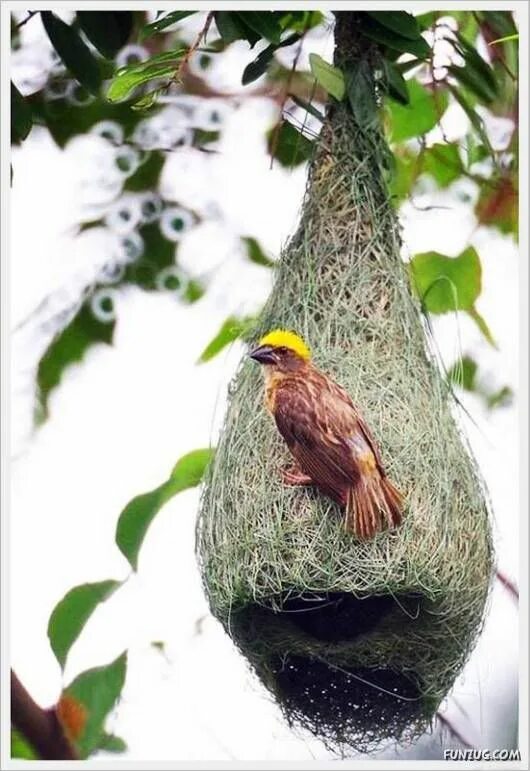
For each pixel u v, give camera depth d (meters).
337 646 10.87
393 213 11.23
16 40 12.78
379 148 11.24
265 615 10.89
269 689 11.12
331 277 10.94
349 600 10.77
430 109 12.88
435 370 11.00
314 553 10.21
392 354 10.78
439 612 10.65
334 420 10.13
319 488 10.17
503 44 12.45
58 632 11.08
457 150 13.34
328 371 10.59
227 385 11.23
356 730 11.08
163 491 11.39
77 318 13.25
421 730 11.02
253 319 12.22
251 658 11.05
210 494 10.87
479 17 12.39
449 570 10.48
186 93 13.38
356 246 11.01
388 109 12.86
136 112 13.37
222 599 10.70
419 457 10.45
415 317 11.06
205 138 13.46
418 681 10.96
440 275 13.02
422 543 10.31
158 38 12.87
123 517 11.31
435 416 10.74
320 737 11.11
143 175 13.46
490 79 11.61
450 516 10.55
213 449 11.26
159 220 13.43
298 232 11.15
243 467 10.58
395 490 10.16
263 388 10.73
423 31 11.70
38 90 13.05
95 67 10.59
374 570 10.20
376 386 10.60
